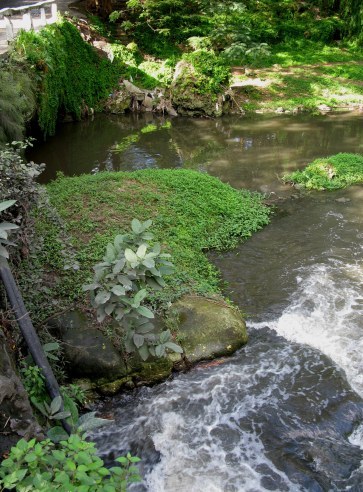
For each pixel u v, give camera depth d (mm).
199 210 9312
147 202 9070
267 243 8891
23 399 3852
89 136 15367
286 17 25734
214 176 11938
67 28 16234
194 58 17656
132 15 22219
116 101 17703
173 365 5855
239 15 23547
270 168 12516
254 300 7273
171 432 5086
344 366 5918
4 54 12039
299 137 15070
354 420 5191
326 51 23469
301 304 7098
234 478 4574
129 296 4660
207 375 5812
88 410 5391
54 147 14234
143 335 4848
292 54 22922
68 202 8625
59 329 5688
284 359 6043
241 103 18281
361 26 24047
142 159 13305
